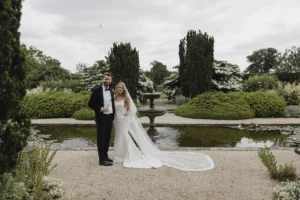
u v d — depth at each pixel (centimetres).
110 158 510
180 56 1440
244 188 357
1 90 253
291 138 707
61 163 470
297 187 312
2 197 245
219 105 1031
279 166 407
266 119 996
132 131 504
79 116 990
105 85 474
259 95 1098
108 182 382
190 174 415
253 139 707
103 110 455
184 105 1126
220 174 414
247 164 462
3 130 268
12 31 264
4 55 251
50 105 1054
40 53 2641
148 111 727
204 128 838
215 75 1592
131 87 1326
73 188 359
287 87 1439
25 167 346
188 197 332
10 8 254
